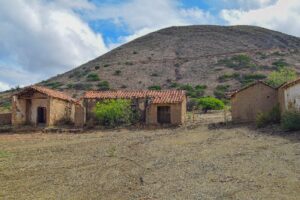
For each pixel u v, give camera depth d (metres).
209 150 25.34
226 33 153.00
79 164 22.97
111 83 95.25
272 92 37.12
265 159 21.33
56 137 35.75
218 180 17.69
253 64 103.62
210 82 92.25
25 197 16.41
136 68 108.12
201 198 15.17
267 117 34.25
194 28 160.75
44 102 43.78
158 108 42.28
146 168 21.17
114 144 30.25
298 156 21.39
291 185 16.28
